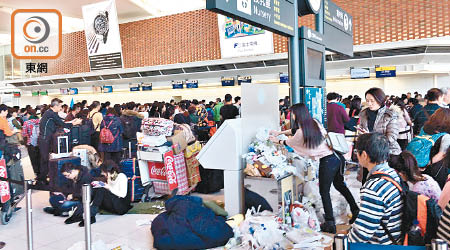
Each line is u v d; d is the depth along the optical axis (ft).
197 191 17.76
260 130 13.55
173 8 75.87
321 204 13.24
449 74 48.34
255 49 56.90
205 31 67.41
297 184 13.14
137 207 15.24
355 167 20.39
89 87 84.33
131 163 15.94
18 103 102.32
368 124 13.23
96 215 14.24
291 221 11.88
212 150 12.96
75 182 13.48
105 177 14.38
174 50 71.67
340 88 55.83
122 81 78.28
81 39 85.92
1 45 105.60
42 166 18.54
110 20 65.46
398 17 49.08
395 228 5.85
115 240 11.40
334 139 11.57
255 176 12.14
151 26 74.49
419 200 5.66
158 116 27.61
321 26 17.54
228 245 10.43
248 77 61.21
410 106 28.60
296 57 14.90
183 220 10.60
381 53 49.21
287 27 14.17
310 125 11.27
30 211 9.61
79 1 67.15
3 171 13.39
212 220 10.73
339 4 53.11
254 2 11.77
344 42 21.01
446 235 5.14
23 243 11.37
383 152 6.14
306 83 15.33
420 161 9.55
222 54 59.93
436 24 46.83
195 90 71.41
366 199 5.88
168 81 71.97
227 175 12.73
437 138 9.41
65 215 14.11
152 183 16.87
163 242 10.39
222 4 10.10
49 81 91.09
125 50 78.74
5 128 15.58
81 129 21.09
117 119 19.11
